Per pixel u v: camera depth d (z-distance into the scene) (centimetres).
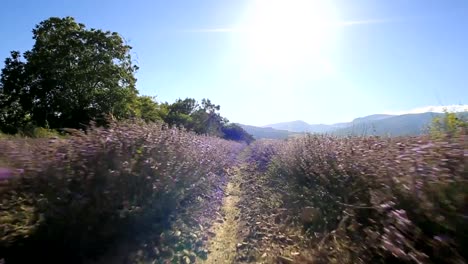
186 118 4578
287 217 700
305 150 955
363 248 407
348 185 566
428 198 325
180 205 707
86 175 471
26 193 443
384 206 361
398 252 314
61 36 3500
